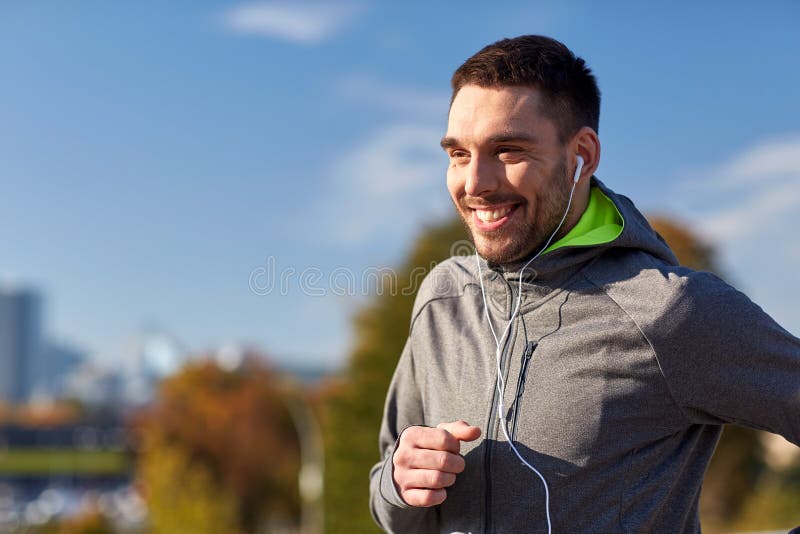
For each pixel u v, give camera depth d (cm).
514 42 165
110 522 3972
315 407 2406
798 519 1301
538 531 157
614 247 169
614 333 158
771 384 152
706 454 168
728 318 153
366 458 1538
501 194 161
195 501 2700
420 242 1142
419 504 159
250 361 4238
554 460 157
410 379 198
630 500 157
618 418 156
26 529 4850
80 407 11788
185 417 3938
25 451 10112
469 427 159
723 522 1573
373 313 1452
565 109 162
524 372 165
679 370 155
